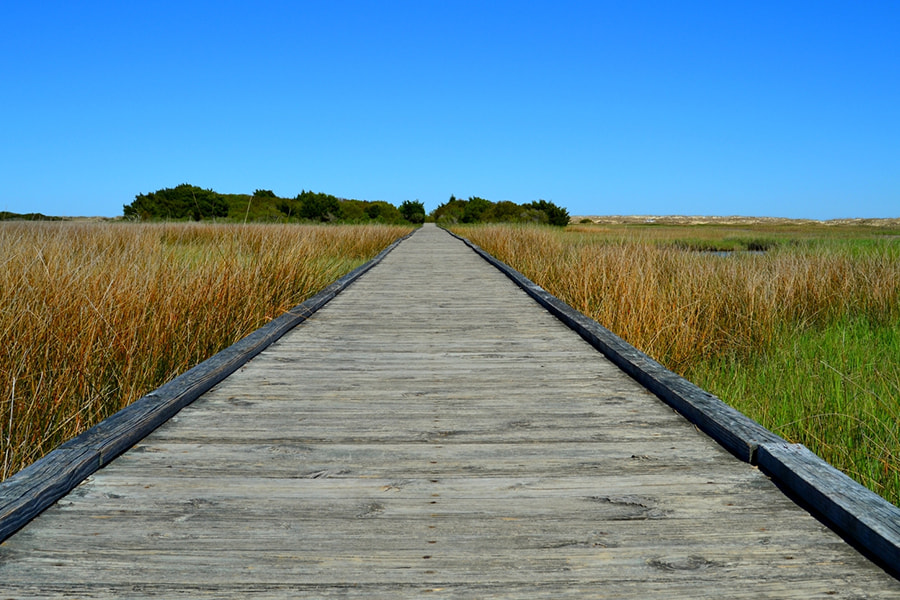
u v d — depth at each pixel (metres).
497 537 2.01
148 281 5.06
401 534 2.03
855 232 33.47
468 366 4.38
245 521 2.11
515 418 3.25
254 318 5.87
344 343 5.15
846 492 2.12
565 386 3.87
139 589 1.71
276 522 2.10
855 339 6.04
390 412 3.35
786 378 4.96
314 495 2.32
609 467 2.60
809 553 1.89
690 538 1.99
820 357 5.43
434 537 2.01
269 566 1.83
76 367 3.63
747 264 9.16
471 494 2.34
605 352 4.72
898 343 5.93
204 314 5.07
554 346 5.04
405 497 2.31
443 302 7.52
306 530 2.05
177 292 4.97
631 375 4.11
